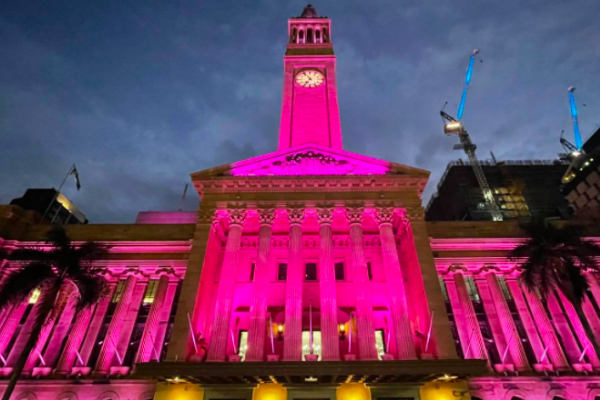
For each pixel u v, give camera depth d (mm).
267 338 39688
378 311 42312
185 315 35438
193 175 44094
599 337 40719
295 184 43469
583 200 88562
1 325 41844
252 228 46938
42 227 48906
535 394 37375
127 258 46469
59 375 38469
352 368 31156
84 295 35156
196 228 41125
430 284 37469
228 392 33906
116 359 40281
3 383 38062
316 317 41219
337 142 57000
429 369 31141
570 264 34531
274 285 43781
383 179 43312
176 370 30984
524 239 46719
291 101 62719
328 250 39312
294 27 77188
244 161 45469
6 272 45094
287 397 33844
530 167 98375
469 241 46781
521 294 44125
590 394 37438
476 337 40594
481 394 37344
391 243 39906
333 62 67375
